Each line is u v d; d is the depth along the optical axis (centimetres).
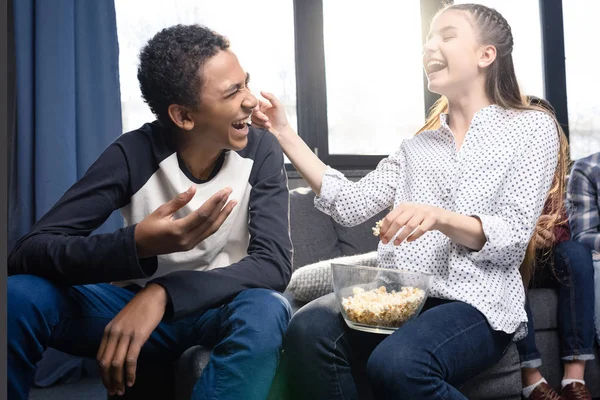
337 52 358
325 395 125
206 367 112
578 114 395
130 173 127
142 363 131
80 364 286
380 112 366
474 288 131
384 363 116
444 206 141
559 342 209
